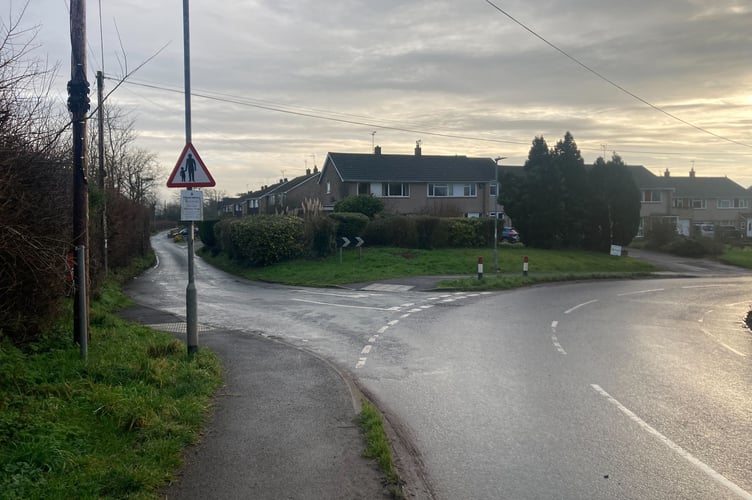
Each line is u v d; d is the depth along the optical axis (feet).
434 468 19.11
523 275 93.50
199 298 68.80
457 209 156.04
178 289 80.43
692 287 93.71
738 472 18.88
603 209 140.36
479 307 60.44
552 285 89.71
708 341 44.88
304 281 87.10
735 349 41.96
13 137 24.11
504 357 36.50
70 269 27.73
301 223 109.70
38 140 26.89
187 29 33.45
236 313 55.83
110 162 100.78
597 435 22.35
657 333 47.44
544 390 28.84
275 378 29.48
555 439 21.89
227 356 34.91
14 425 18.54
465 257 111.34
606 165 143.64
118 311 55.93
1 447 17.16
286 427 21.91
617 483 17.97
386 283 82.74
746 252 161.07
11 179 22.93
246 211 310.04
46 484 15.44
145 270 118.11
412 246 122.01
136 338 36.91
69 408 21.27
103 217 73.05
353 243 117.80
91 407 21.61
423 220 122.83
